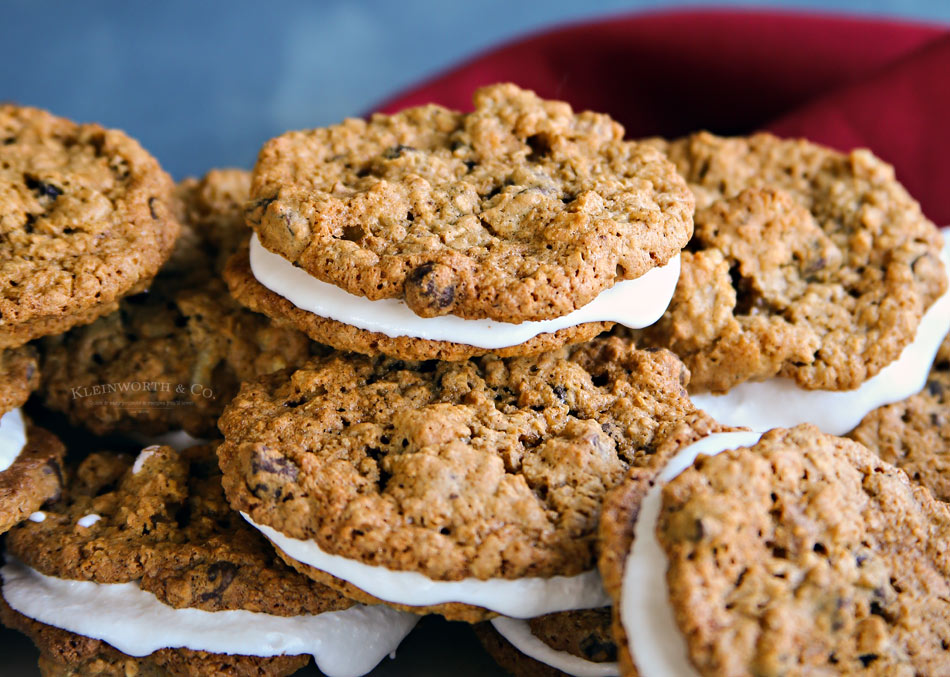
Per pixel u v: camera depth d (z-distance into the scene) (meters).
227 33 0.57
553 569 0.22
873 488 0.23
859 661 0.21
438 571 0.22
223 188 0.29
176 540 0.25
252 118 0.57
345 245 0.23
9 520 0.25
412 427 0.23
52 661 0.24
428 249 0.23
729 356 0.25
